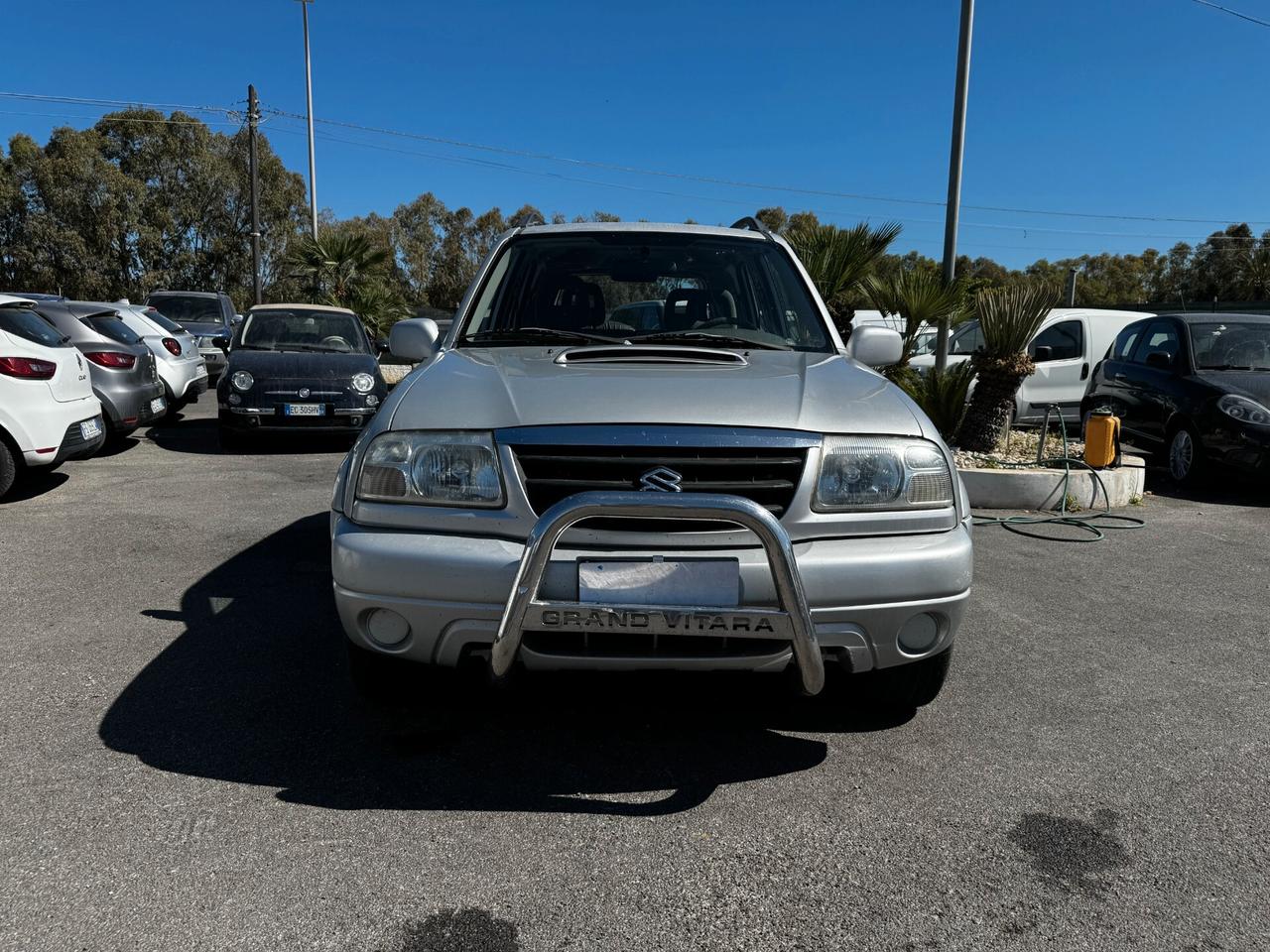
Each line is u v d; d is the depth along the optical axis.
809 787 2.59
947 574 2.51
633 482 2.41
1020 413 11.14
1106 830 2.40
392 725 2.92
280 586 4.43
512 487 2.42
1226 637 3.98
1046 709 3.17
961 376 8.07
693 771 2.67
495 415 2.53
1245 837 2.37
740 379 2.79
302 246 23.33
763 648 2.40
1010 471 6.86
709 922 1.99
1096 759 2.80
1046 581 4.86
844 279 9.87
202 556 4.97
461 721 2.96
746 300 3.73
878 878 2.17
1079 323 11.48
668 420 2.47
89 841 2.23
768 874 2.18
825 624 2.42
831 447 2.51
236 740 2.79
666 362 3.00
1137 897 2.11
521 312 3.68
